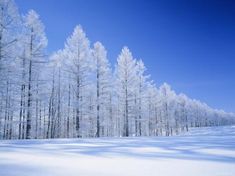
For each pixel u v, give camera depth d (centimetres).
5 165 430
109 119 3741
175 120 6494
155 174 397
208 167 459
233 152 698
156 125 5103
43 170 402
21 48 2109
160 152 699
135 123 3634
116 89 3259
